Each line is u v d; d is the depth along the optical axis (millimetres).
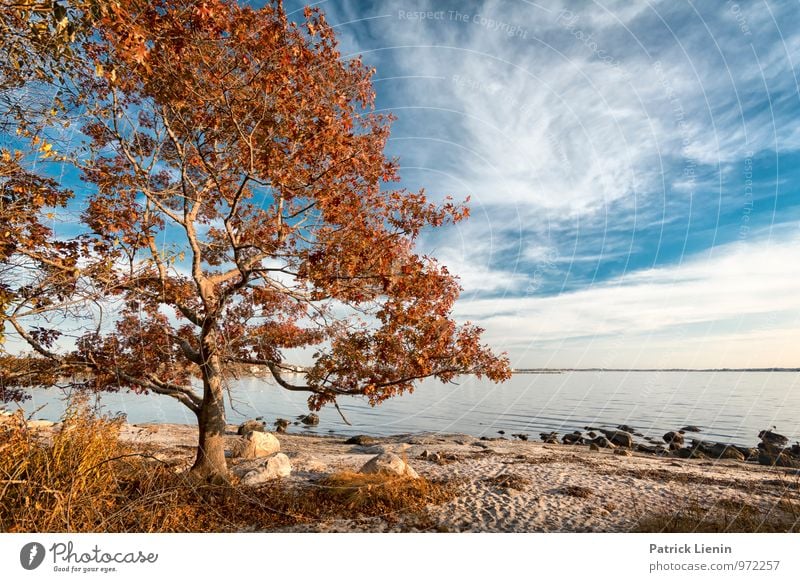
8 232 6957
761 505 10273
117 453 8180
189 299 10656
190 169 10555
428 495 10227
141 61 5922
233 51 7711
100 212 8695
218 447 10242
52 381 9023
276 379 10836
